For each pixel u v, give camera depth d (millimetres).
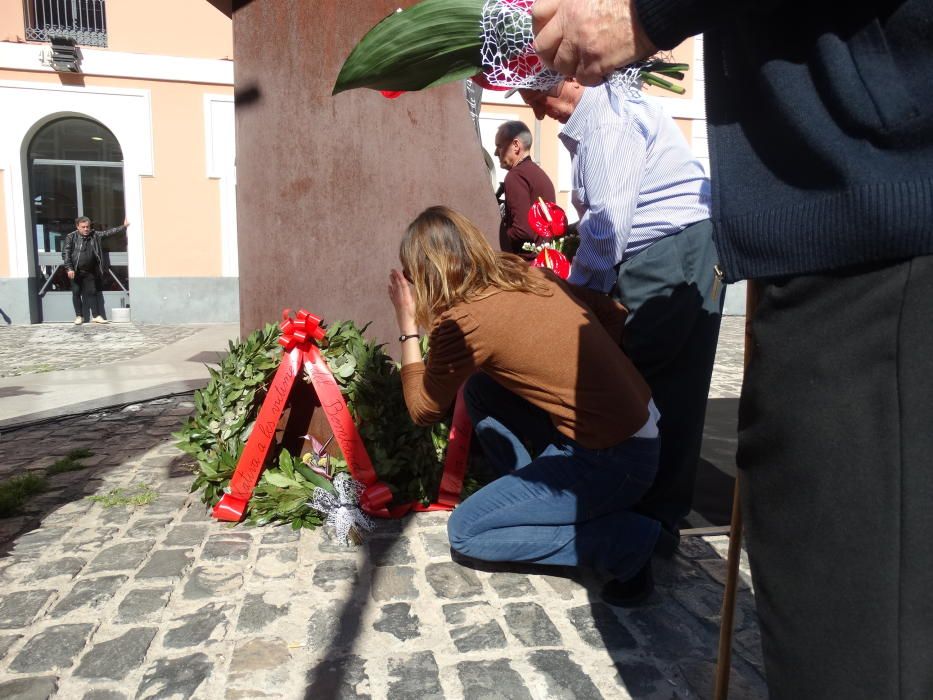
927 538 679
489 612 2117
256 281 3248
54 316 12078
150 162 11758
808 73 766
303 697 1713
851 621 718
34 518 2840
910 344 680
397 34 1087
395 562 2432
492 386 2604
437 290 2125
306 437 2879
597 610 2141
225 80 11852
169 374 6359
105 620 2049
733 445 3943
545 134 12438
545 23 896
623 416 2061
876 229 694
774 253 785
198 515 2855
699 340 2381
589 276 2373
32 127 11492
